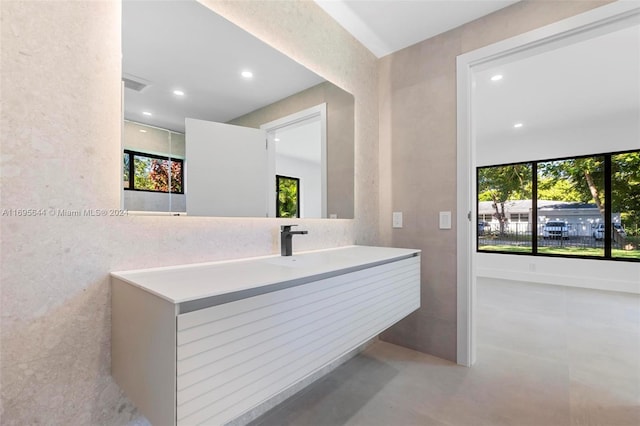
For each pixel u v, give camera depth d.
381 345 2.27
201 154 1.27
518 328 2.67
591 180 4.48
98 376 0.97
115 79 1.02
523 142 5.04
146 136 1.10
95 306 0.96
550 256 4.73
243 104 1.43
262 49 1.50
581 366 1.94
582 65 2.68
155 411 0.76
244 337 0.83
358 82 2.17
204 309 0.74
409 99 2.23
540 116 4.09
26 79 0.84
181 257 1.19
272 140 1.57
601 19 1.51
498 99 3.46
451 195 2.02
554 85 3.09
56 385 0.89
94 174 0.97
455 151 2.01
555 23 1.63
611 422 1.40
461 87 1.98
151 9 1.12
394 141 2.31
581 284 4.44
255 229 1.47
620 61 2.59
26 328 0.84
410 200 2.22
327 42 1.89
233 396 0.80
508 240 5.20
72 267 0.92
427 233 2.13
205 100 1.29
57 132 0.90
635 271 4.07
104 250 0.99
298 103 1.71
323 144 1.87
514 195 5.17
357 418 1.45
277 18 1.57
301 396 1.63
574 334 2.52
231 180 1.37
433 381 1.77
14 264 0.82
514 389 1.68
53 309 0.88
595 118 4.18
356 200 2.16
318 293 1.08
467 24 1.95
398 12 1.86
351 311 1.25
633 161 4.15
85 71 0.96
